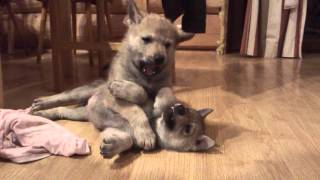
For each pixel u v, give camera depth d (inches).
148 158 36.2
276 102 55.7
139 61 40.5
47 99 47.0
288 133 43.5
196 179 32.4
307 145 40.1
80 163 34.9
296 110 52.1
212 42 104.8
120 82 39.2
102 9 64.2
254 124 46.3
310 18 113.4
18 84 64.7
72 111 46.0
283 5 92.6
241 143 40.4
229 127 45.1
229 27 105.7
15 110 45.3
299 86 65.6
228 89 62.7
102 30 64.6
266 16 94.3
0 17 102.7
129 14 43.3
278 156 37.3
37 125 40.1
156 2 96.5
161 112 39.1
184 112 38.2
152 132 37.8
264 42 95.9
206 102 54.9
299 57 95.3
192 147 37.9
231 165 35.2
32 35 105.1
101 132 41.0
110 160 35.6
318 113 50.9
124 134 36.3
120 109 38.6
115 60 44.7
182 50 106.3
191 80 69.1
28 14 104.4
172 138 37.8
